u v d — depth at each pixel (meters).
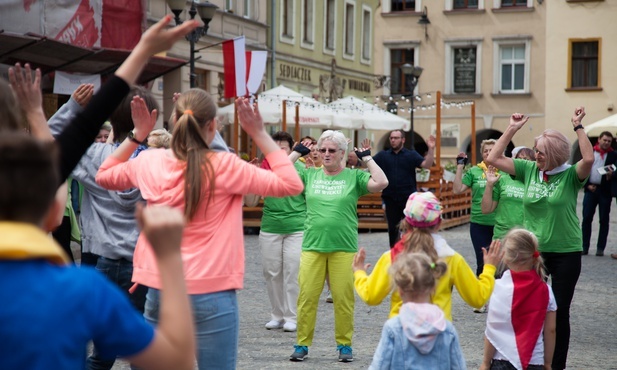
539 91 50.34
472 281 6.10
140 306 6.95
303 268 9.02
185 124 5.27
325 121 27.84
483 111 51.19
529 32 50.47
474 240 12.59
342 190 9.05
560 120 49.84
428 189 24.64
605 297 13.14
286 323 10.56
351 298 8.98
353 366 8.77
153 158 5.43
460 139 51.53
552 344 6.80
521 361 6.60
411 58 52.72
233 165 5.25
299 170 9.62
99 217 6.97
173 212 2.59
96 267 7.06
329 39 41.06
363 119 29.81
